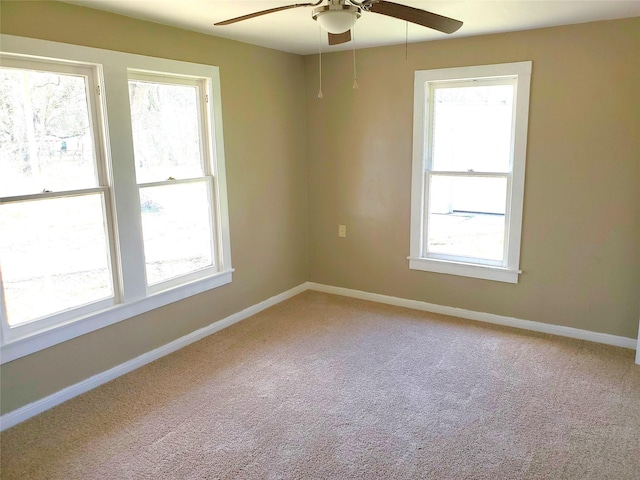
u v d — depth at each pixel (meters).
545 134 3.36
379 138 4.07
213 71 3.46
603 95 3.14
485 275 3.78
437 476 2.10
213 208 3.65
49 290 2.67
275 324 3.87
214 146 3.55
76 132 2.72
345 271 4.53
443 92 3.78
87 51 2.66
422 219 4.04
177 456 2.25
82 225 2.79
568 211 3.38
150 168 3.17
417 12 1.98
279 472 2.13
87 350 2.85
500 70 3.44
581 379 2.90
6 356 2.46
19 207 2.49
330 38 2.58
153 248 3.25
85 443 2.36
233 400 2.73
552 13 2.87
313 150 4.46
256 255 4.08
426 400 2.71
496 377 2.95
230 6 2.66
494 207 3.72
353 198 4.33
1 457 2.26
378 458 2.22
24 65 2.45
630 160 3.12
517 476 2.09
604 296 3.36
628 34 3.00
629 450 2.25
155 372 3.08
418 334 3.62
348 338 3.57
